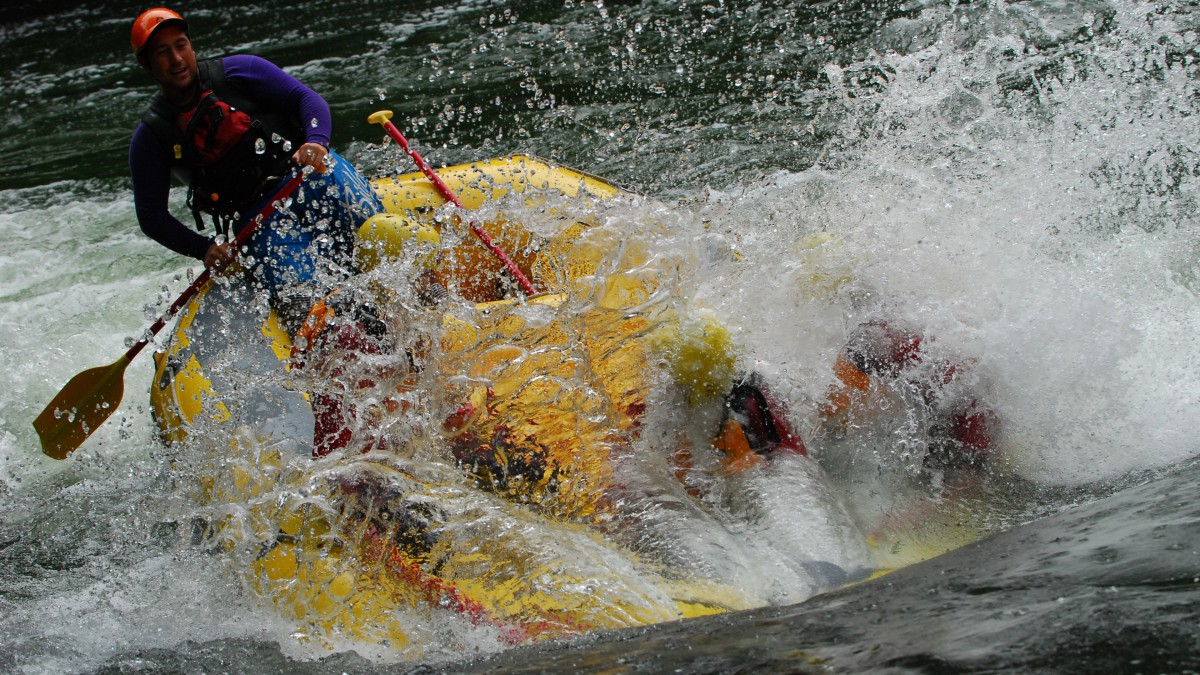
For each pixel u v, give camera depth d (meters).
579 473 5.97
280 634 5.48
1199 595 3.26
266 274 7.80
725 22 16.03
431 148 13.20
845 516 5.48
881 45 13.72
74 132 17.03
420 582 5.51
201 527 6.45
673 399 6.25
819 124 11.68
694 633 4.32
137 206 8.05
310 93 8.17
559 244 7.68
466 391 6.35
